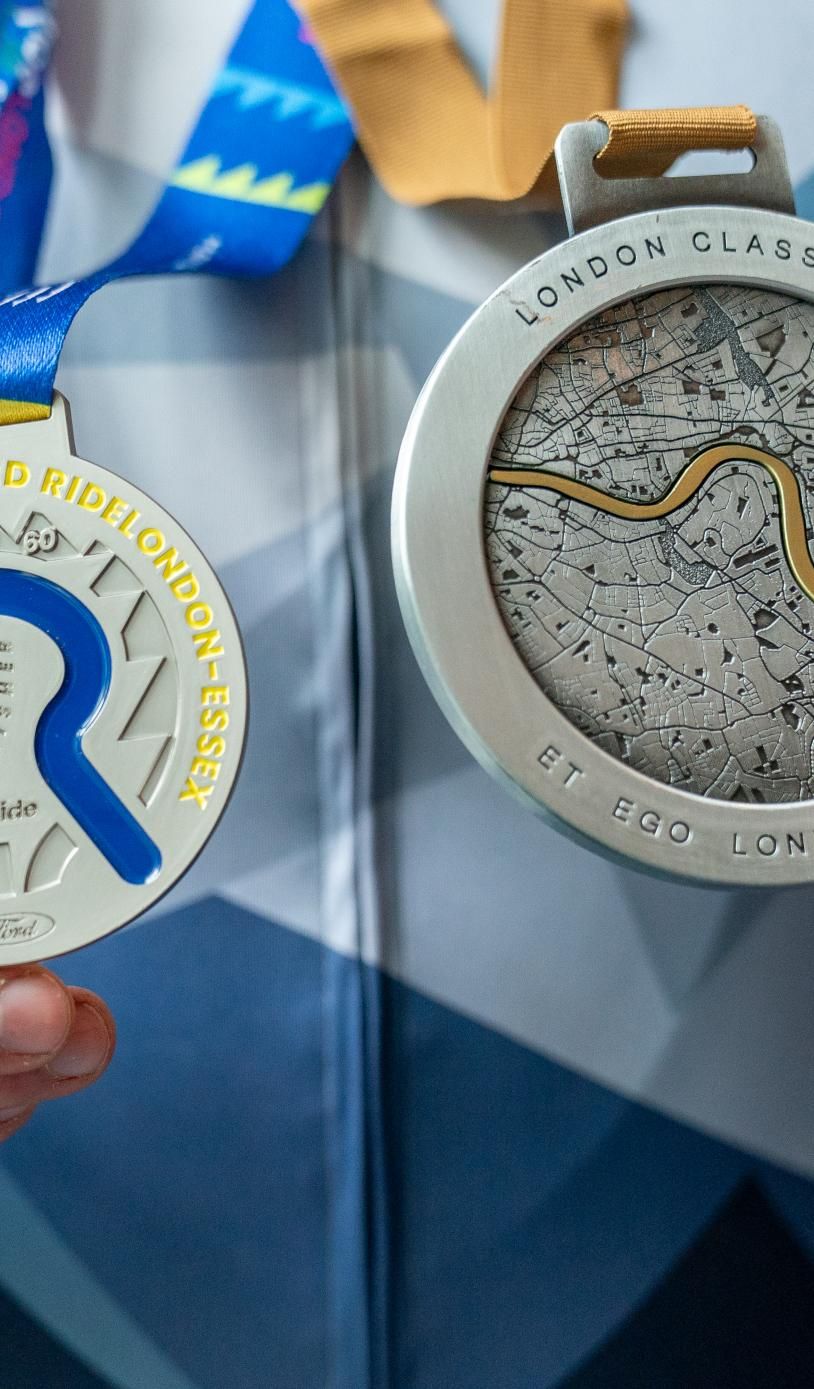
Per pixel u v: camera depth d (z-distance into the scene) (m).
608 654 0.32
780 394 0.34
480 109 0.49
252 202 0.48
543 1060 0.49
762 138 0.35
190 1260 0.48
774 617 0.33
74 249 0.50
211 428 0.49
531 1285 0.48
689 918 0.49
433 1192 0.48
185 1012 0.48
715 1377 0.48
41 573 0.32
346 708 0.48
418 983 0.48
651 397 0.33
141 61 0.50
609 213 0.34
